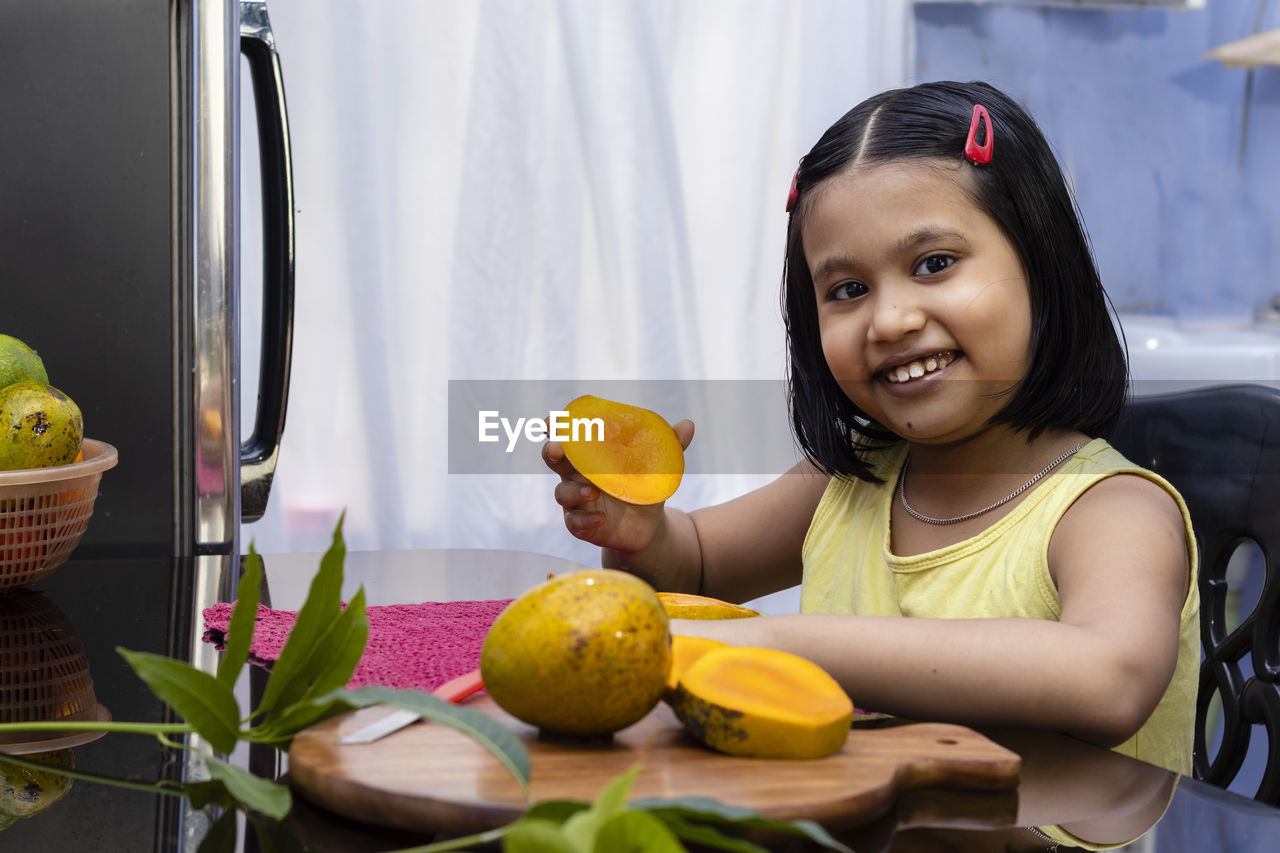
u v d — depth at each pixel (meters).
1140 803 0.42
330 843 0.37
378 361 2.16
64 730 0.50
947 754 0.41
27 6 0.95
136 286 0.98
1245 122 2.32
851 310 0.79
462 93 2.20
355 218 2.13
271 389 1.13
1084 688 0.51
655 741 0.42
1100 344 0.84
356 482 2.19
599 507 0.91
